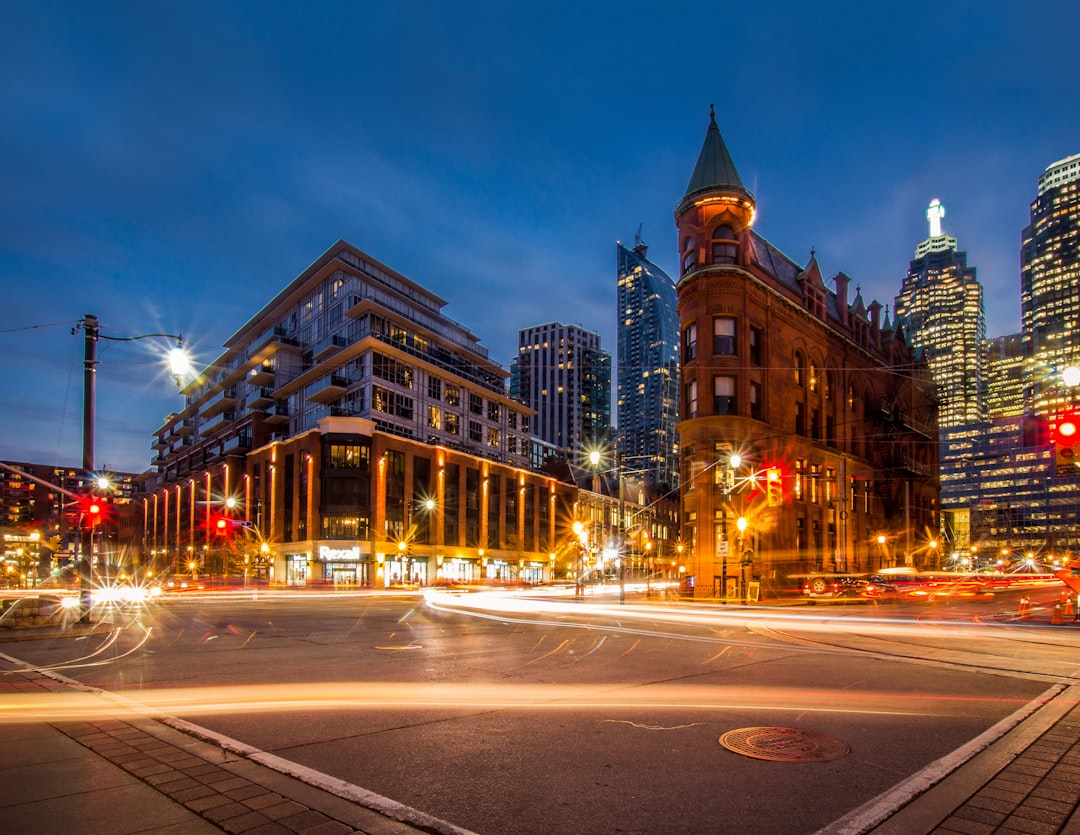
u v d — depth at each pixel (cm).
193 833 449
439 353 8781
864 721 786
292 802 507
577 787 555
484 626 2128
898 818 486
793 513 4525
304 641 1659
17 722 758
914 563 6644
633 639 1747
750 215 4400
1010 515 17562
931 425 7394
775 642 1700
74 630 1878
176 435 12712
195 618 2503
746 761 627
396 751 654
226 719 782
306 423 8512
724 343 4256
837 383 5400
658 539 12694
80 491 2230
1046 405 17088
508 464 9738
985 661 1333
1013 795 530
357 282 8306
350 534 6994
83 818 475
